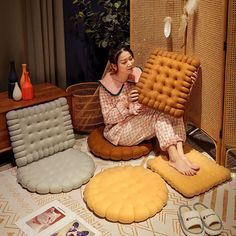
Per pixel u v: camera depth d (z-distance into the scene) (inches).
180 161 102.2
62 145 111.0
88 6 129.0
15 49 120.4
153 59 108.8
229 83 96.3
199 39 102.7
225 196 96.1
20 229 86.3
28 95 108.3
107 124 113.7
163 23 110.3
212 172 101.2
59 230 86.0
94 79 141.7
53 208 92.5
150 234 84.7
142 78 108.0
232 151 116.3
